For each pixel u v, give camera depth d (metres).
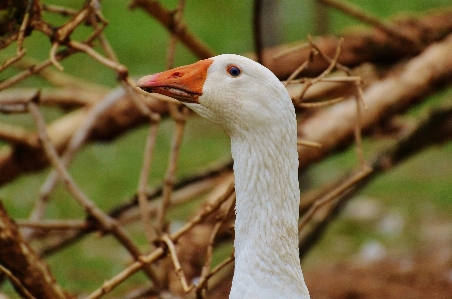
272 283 5.27
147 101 9.83
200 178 9.31
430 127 9.95
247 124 5.23
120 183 15.19
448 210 14.28
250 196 5.30
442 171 15.89
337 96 9.94
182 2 7.82
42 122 7.64
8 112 7.80
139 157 16.27
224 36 20.34
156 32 20.66
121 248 12.84
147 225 7.52
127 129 9.99
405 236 13.39
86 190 14.85
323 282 11.55
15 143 9.72
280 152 5.23
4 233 5.96
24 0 5.86
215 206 6.27
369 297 10.97
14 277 5.91
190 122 17.70
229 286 10.84
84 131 9.58
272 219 5.28
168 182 7.53
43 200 9.05
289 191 5.29
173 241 6.27
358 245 13.23
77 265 12.12
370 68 10.55
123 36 20.31
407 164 16.25
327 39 10.17
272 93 5.18
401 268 11.82
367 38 10.14
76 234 8.94
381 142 16.11
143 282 11.65
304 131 9.64
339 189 6.66
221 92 5.21
